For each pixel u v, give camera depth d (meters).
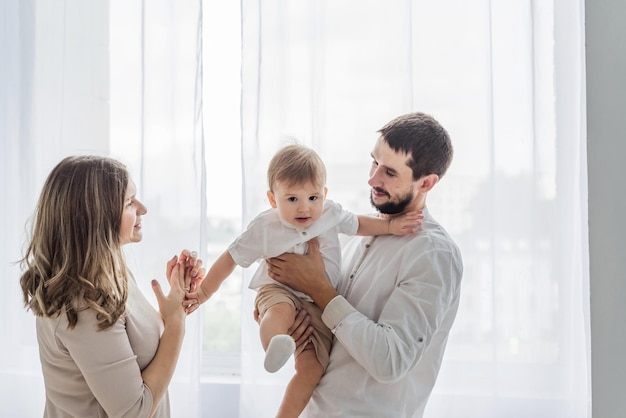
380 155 1.54
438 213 1.86
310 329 1.53
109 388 1.41
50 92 1.98
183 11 1.93
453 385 1.85
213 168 2.09
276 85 1.88
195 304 1.63
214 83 2.07
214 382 2.04
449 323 1.53
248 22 1.88
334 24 1.90
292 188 1.54
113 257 1.47
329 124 1.90
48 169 1.98
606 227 1.48
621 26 1.48
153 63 1.93
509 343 1.85
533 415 1.83
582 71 1.82
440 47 1.87
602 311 1.48
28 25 1.98
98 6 1.97
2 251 1.99
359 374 1.45
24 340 2.00
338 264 1.61
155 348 1.57
